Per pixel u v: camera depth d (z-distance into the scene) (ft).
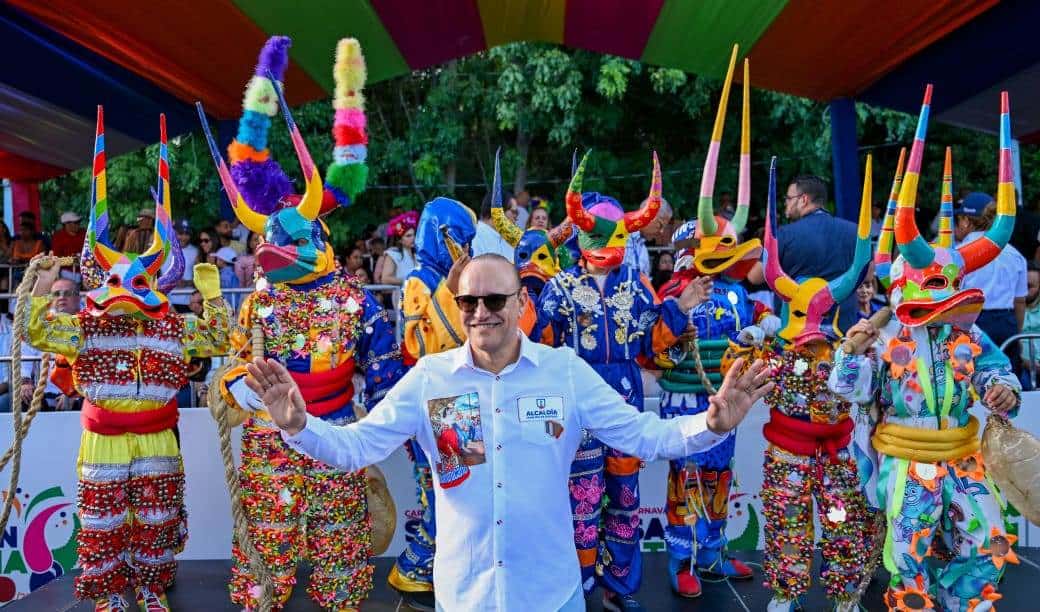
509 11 22.88
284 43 12.30
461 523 7.41
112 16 18.94
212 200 44.86
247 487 11.40
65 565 15.40
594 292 11.59
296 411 7.01
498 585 7.29
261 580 10.08
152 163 44.27
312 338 11.52
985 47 19.88
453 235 12.76
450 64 43.34
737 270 12.55
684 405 12.93
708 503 13.42
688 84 43.01
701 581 13.76
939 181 45.42
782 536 11.66
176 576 14.53
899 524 10.29
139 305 11.55
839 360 10.37
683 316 11.60
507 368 7.61
